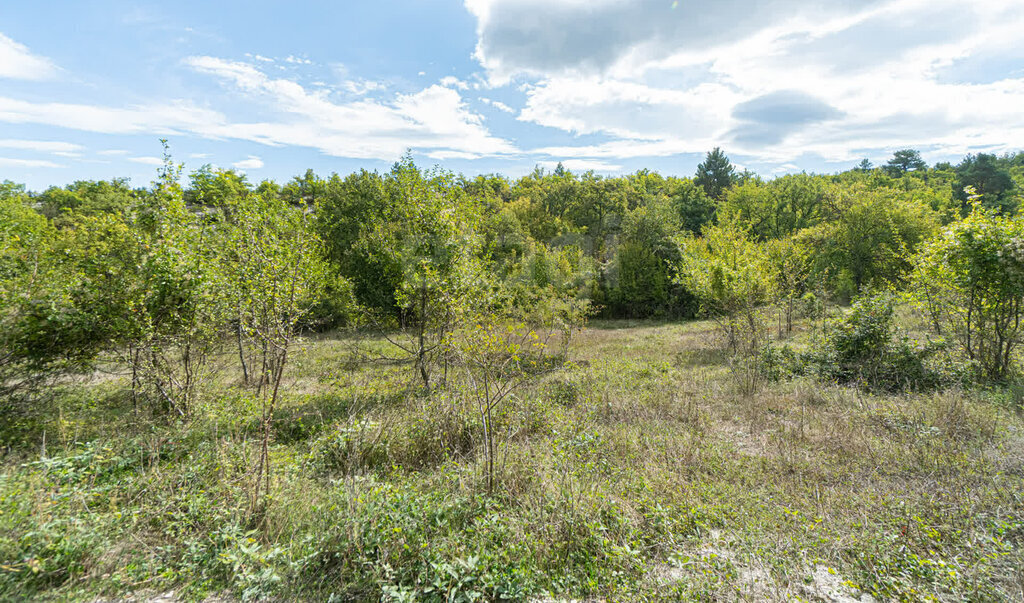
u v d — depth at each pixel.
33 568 2.65
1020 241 7.53
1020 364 8.35
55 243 6.54
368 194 22.44
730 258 12.84
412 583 2.97
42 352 5.84
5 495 3.36
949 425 5.65
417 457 5.43
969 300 8.52
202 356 7.05
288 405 7.28
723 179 50.97
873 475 4.50
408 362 10.92
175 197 6.55
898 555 3.13
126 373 6.71
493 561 3.11
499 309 9.18
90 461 4.36
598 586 2.97
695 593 2.80
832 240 26.84
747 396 7.69
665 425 6.36
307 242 6.57
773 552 3.24
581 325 15.42
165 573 2.90
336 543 3.30
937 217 28.62
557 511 3.71
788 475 4.74
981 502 3.72
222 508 3.63
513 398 6.84
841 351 9.16
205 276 6.30
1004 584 2.80
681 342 15.01
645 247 27.39
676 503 4.08
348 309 11.19
